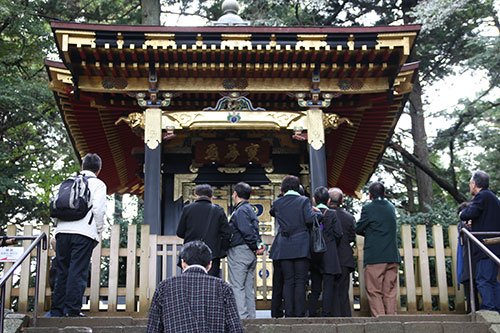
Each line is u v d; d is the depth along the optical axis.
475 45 23.55
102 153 15.92
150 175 11.14
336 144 15.72
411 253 9.03
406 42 10.95
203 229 7.63
